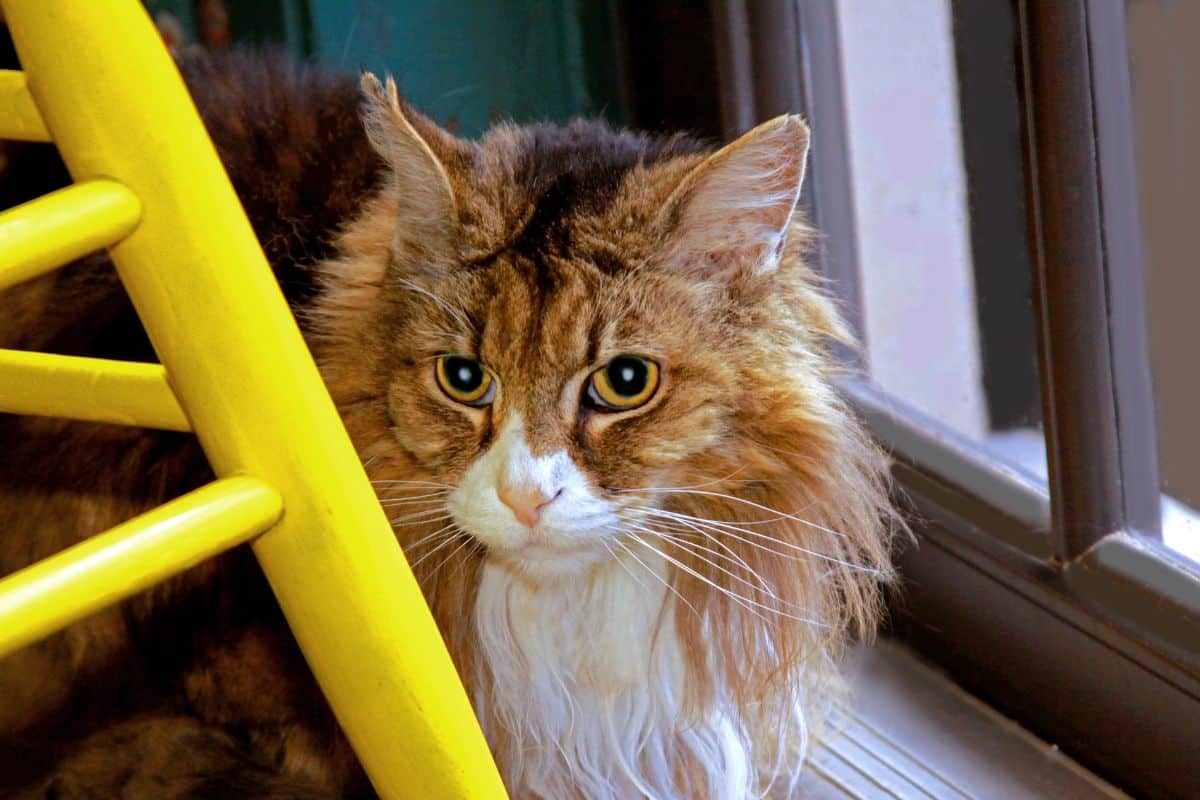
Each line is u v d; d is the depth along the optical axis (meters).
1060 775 0.88
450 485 0.81
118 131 0.65
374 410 0.83
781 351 0.82
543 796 0.86
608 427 0.80
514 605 0.84
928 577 0.93
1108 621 0.85
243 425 0.67
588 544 0.81
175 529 0.66
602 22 1.01
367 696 0.69
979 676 0.92
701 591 0.83
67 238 0.65
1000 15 0.94
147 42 0.65
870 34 0.98
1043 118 0.84
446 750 0.70
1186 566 0.85
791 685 0.85
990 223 0.96
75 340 0.85
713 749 0.86
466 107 1.00
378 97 0.80
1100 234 0.85
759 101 0.97
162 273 0.66
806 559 0.83
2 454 0.87
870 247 1.00
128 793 0.81
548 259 0.80
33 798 0.81
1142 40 0.90
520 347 0.80
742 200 0.80
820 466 0.82
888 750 0.90
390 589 0.69
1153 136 0.90
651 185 0.81
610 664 0.84
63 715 0.87
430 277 0.81
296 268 0.85
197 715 0.86
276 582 0.69
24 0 0.65
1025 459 0.93
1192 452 0.91
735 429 0.81
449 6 0.99
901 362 1.00
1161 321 0.91
